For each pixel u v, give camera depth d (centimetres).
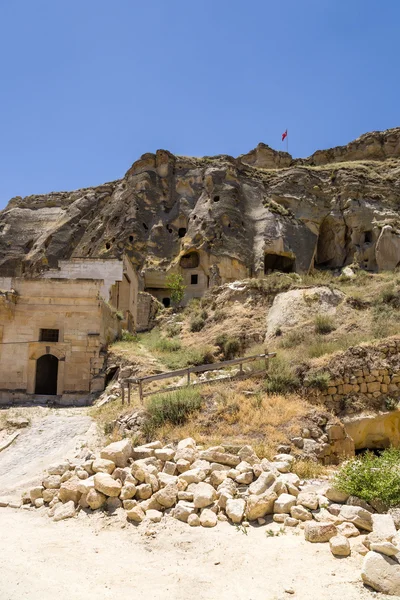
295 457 1097
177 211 6316
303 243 6053
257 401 1320
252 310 2920
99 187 8069
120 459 972
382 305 2402
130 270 3688
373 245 5922
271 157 8981
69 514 830
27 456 1316
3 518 850
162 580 591
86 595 554
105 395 2070
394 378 1400
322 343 1870
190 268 5528
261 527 729
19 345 2269
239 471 883
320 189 6888
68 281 2336
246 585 565
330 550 630
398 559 549
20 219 7894
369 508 735
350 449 1211
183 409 1316
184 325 3241
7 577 600
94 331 2308
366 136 8812
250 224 6100
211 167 6650
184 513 774
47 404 2109
